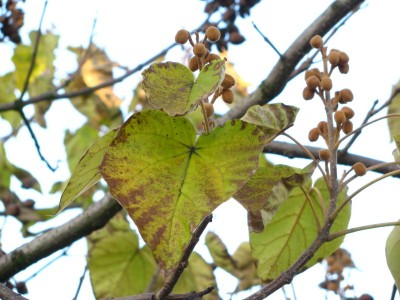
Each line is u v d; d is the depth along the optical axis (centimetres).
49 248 140
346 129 98
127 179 79
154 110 79
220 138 80
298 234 109
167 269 78
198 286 142
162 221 78
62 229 141
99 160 86
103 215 140
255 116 93
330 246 108
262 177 92
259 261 110
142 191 79
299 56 146
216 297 142
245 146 80
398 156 102
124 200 78
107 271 141
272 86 147
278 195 93
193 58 87
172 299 91
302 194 108
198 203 79
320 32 146
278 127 94
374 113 137
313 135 98
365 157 141
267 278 110
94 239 142
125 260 142
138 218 78
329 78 98
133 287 141
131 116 79
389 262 102
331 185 95
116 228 142
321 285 150
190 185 79
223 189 79
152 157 79
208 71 81
